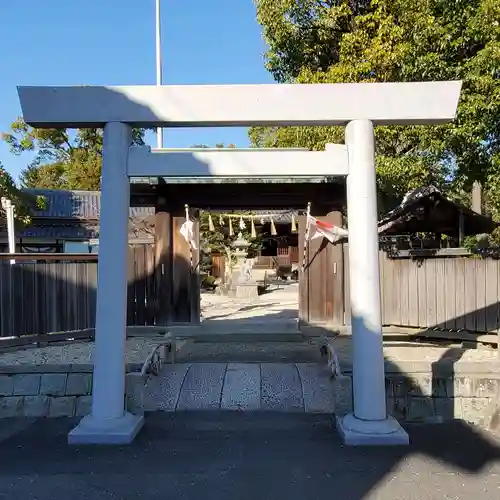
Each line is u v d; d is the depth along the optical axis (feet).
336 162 15.47
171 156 15.64
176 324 27.27
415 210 33.88
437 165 36.52
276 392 17.90
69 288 23.49
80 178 101.14
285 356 22.13
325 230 26.20
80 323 23.79
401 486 11.85
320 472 12.67
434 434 15.57
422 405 17.61
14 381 18.08
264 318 35.24
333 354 18.07
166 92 15.19
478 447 14.39
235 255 58.44
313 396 17.65
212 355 22.49
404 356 20.33
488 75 25.68
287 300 52.03
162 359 19.92
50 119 15.17
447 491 11.58
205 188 27.76
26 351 21.88
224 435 15.25
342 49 34.81
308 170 15.48
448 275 23.25
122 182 15.49
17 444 14.85
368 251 15.11
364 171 15.19
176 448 14.30
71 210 71.61
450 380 17.71
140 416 16.17
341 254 27.30
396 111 15.12
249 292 54.19
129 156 15.64
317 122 15.51
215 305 47.34
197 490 11.76
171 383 18.39
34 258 22.38
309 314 27.50
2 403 17.97
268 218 62.59
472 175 31.53
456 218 34.60
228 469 12.91
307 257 27.71
